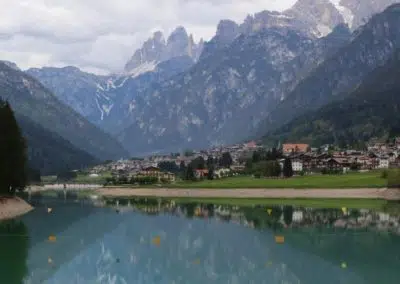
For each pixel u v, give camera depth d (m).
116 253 97.25
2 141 168.25
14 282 75.00
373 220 143.75
